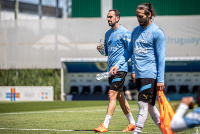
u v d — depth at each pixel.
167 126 12.71
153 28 13.71
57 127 19.42
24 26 56.66
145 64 13.79
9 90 52.56
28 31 56.56
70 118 24.33
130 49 15.09
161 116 12.96
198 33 52.16
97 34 54.44
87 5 63.22
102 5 62.59
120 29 17.61
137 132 13.85
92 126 19.86
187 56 52.44
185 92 56.44
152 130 17.64
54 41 55.84
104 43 18.61
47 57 56.03
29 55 56.66
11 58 57.06
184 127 8.16
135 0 61.09
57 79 57.34
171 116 12.80
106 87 58.22
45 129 18.50
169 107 13.01
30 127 19.45
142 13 13.63
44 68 56.19
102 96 57.03
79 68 57.44
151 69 13.73
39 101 50.06
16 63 56.91
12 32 56.97
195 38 52.25
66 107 37.34
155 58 13.80
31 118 24.56
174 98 55.94
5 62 57.12
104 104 41.94
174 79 57.59
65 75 57.22
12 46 56.97
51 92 52.06
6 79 57.94
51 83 57.53
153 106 14.11
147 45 13.77
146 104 13.80
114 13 17.55
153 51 13.79
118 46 17.55
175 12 60.66
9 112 31.25
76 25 55.00
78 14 63.50
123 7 61.53
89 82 59.28
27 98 52.22
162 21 52.53
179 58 52.06
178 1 60.69
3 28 57.19
